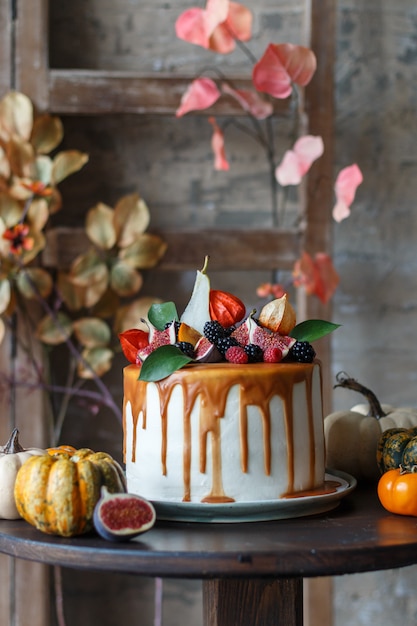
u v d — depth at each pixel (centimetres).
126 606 238
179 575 106
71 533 116
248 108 224
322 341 227
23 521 130
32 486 117
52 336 221
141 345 142
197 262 225
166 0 235
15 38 221
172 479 126
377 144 242
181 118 237
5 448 138
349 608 242
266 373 125
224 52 216
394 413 165
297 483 128
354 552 108
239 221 239
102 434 235
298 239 227
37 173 219
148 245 222
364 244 242
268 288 224
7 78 221
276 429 126
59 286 222
